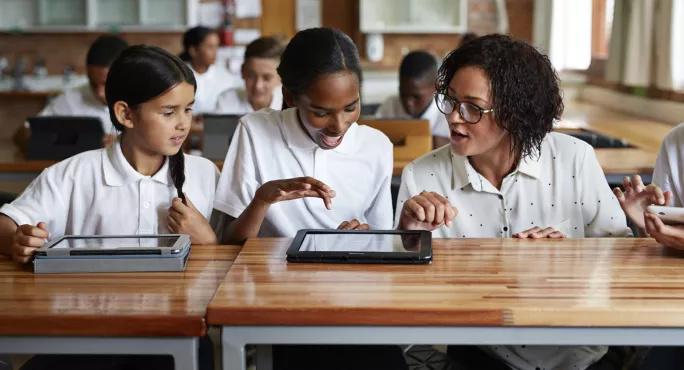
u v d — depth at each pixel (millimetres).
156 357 1782
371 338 1356
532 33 7508
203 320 1336
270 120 2113
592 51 6828
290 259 1619
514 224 1985
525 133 1827
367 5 7414
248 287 1446
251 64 3801
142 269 1611
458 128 1813
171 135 1819
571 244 1782
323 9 7609
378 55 7453
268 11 7562
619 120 5344
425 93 3730
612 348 1886
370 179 2145
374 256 1604
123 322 1339
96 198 1912
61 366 1745
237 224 1961
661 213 1701
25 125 3666
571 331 1350
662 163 2062
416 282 1479
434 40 7582
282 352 1793
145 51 1801
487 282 1479
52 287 1507
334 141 1942
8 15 7309
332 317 1335
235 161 2111
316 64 1817
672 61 4762
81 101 4195
